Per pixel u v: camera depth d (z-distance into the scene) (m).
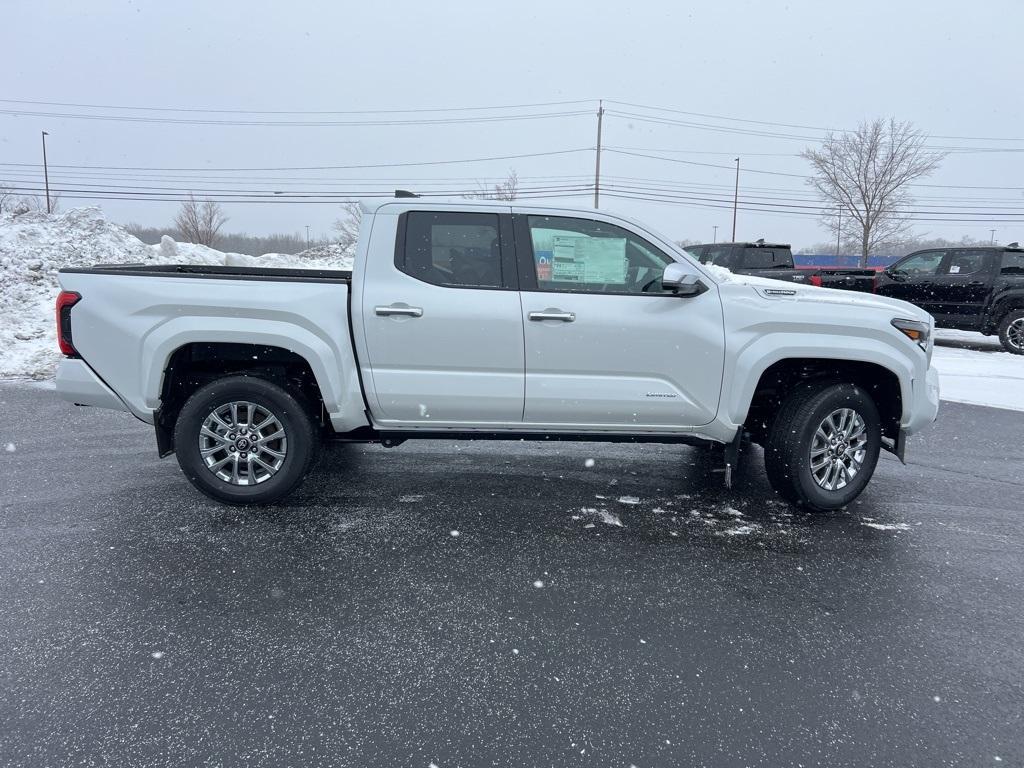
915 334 4.46
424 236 4.25
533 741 2.35
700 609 3.26
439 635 2.99
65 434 6.18
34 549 3.79
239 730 2.38
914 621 3.19
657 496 4.80
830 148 34.50
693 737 2.38
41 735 2.34
